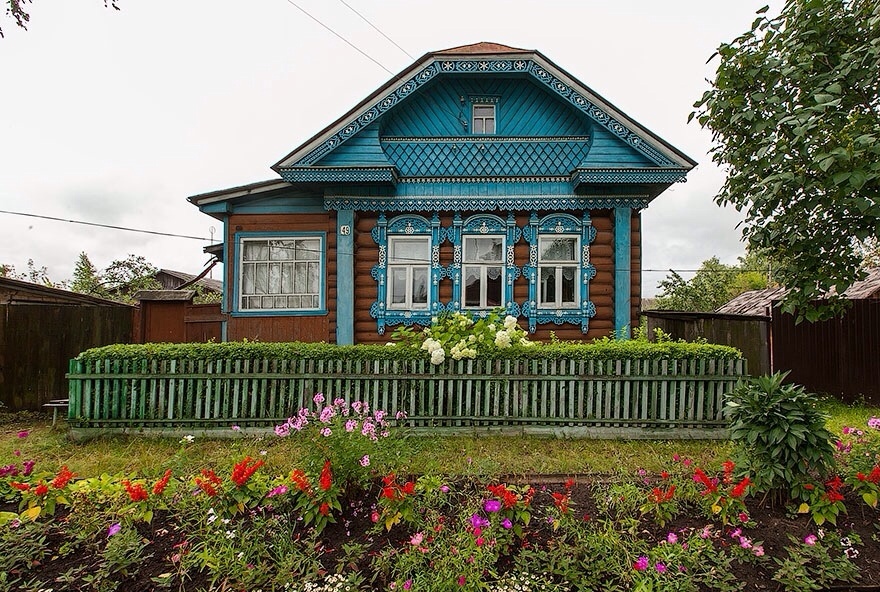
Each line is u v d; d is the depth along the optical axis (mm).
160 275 29672
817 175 3393
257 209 9188
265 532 3041
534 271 8898
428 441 5113
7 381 7543
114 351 5887
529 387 6012
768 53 3914
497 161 9039
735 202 4008
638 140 8422
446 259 9047
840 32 3785
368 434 3455
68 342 7746
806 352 8891
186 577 2754
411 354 6051
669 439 5801
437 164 9047
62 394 7648
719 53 4078
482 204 8859
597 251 8914
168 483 3482
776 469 3361
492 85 9234
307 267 9148
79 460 5004
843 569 2803
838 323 8578
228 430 5848
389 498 3082
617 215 8711
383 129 9109
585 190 8758
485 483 3611
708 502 3295
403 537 3100
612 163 8562
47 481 3510
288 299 9117
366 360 6016
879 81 3576
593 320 8898
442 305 8969
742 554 2895
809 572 2826
